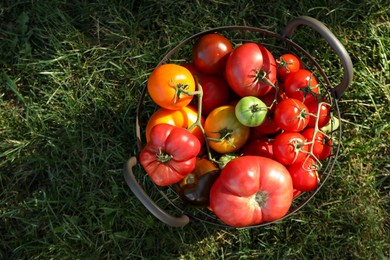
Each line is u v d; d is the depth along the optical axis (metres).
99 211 0.81
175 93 0.63
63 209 0.81
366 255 0.78
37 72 0.83
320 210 0.79
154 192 0.80
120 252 0.80
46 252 0.81
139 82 0.82
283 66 0.65
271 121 0.65
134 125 0.82
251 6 0.82
